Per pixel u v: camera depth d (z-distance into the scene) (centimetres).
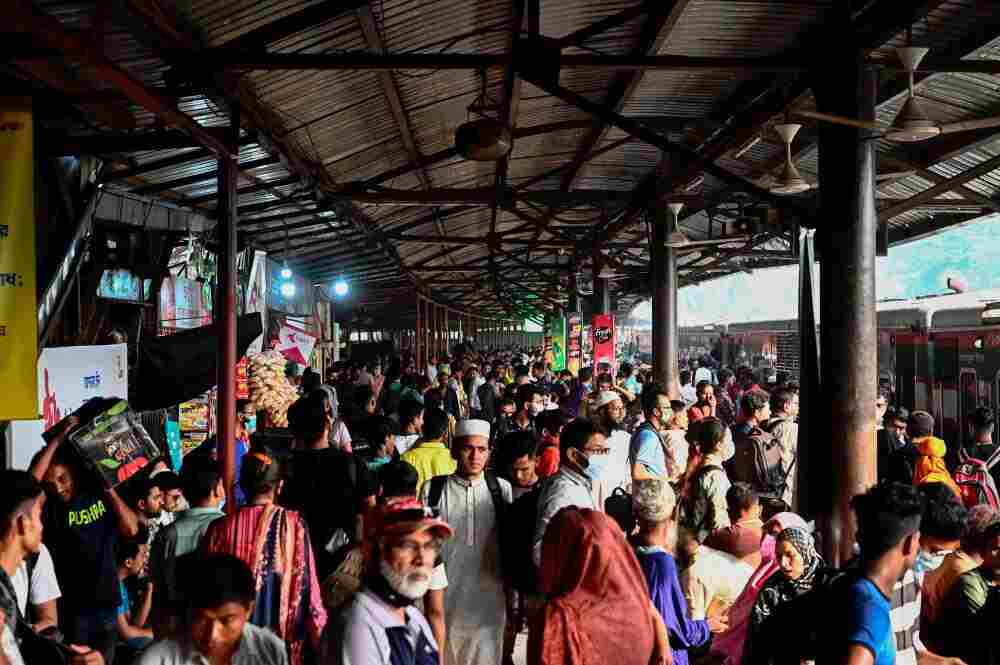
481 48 750
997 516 361
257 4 536
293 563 354
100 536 398
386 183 1095
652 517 388
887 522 260
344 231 1294
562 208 1423
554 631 270
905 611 304
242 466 366
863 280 593
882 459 785
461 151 692
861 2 612
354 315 2759
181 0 492
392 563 271
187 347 693
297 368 1063
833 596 267
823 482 603
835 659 256
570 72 846
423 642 284
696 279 2053
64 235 585
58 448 394
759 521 482
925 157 980
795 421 722
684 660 391
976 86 786
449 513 435
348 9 531
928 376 1238
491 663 433
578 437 437
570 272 2077
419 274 2359
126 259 768
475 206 1469
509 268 2239
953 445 1149
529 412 980
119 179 690
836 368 595
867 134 595
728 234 1176
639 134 681
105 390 572
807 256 663
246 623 264
